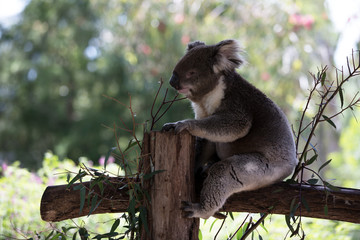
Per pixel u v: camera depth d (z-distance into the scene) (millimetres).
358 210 6246
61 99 30859
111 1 21094
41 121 30453
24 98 31203
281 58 18250
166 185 6254
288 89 17828
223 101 7430
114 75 26641
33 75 30219
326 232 9289
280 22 18328
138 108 24438
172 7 19109
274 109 7586
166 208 6234
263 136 7281
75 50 29094
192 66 7480
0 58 30906
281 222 9945
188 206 6309
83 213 6695
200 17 18812
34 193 10211
